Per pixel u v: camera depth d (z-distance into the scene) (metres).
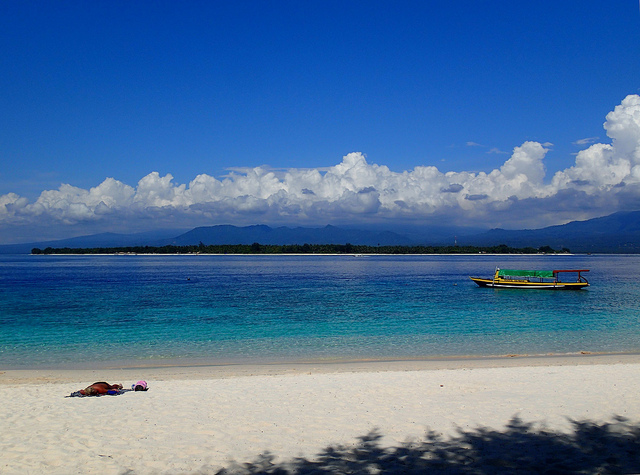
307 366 22.72
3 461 10.31
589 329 34.56
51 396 16.12
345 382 18.08
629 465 10.03
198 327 35.94
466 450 10.98
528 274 71.31
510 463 10.22
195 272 122.69
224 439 11.77
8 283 82.25
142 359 25.23
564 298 56.78
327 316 41.66
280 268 148.50
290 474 9.73
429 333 33.12
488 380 18.14
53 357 25.78
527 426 12.60
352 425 12.83
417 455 10.71
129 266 165.88
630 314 42.78
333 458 10.57
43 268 149.12
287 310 45.81
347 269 140.88
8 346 28.89
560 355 25.34
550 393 15.96
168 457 10.62
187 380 19.00
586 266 168.88
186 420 13.27
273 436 11.99
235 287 73.81
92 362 24.48
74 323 37.78
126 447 11.20
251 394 16.22
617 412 13.72
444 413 13.82
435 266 165.62
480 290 67.31
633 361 23.23
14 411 14.10
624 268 150.88
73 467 10.05
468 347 28.19
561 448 11.03
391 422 13.05
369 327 35.78
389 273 117.81
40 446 11.22
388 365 22.70
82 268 149.12
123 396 16.03
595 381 17.72
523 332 33.38
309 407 14.55
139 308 47.41
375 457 10.61
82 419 13.32
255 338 31.42
